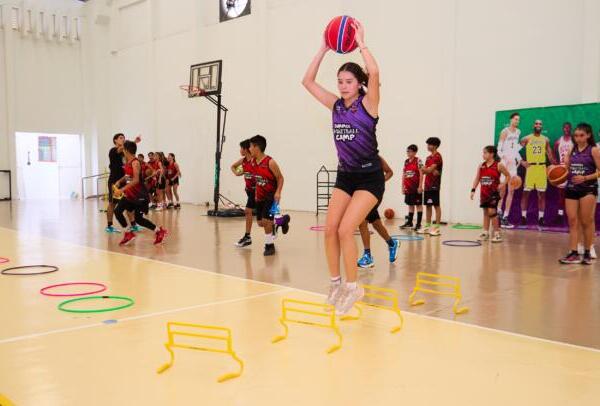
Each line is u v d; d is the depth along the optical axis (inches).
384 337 144.0
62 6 782.5
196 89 558.3
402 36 479.5
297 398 104.0
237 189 636.1
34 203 683.4
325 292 196.5
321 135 548.1
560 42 390.0
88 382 111.4
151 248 307.4
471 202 444.5
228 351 117.5
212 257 275.9
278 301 182.9
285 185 585.9
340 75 132.4
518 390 109.0
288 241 335.9
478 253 289.1
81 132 812.6
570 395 106.7
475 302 183.2
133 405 100.3
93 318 160.1
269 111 593.9
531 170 400.2
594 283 213.2
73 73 800.9
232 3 627.5
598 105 366.6
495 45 423.5
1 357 126.3
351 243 133.3
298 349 133.6
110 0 790.5
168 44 709.9
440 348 135.0
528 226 405.1
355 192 136.5
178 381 112.3
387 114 495.8
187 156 695.1
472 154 441.7
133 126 777.6
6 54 730.8
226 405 100.6
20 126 751.7
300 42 559.5
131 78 774.5
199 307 174.1
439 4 453.1
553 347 136.1
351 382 112.4
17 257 276.4
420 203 393.1
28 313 166.1
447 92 450.9
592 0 368.2
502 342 139.9
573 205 256.2
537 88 403.2
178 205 605.6
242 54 618.2
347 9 516.4
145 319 159.3
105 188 802.8
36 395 104.8
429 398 104.6
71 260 267.0
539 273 234.1
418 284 181.9
